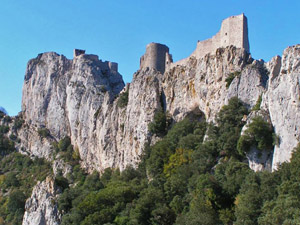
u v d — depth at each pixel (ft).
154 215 282.56
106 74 592.60
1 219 463.42
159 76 418.72
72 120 576.61
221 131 304.50
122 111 455.63
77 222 329.31
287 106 247.70
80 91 574.15
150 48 451.94
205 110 346.13
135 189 336.70
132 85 431.02
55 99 639.35
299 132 238.68
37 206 386.73
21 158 637.71
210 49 368.68
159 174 336.70
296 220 190.19
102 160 478.59
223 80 332.80
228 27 351.05
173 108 382.22
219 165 280.31
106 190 343.26
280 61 276.00
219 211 252.21
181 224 256.11
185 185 296.51
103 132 484.33
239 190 250.98
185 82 377.71
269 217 202.59
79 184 480.64
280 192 219.00
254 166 260.42
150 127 384.68
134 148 401.90
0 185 581.12
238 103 308.40
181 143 333.01
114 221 305.12
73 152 572.10
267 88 287.48
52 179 403.54
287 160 239.50
